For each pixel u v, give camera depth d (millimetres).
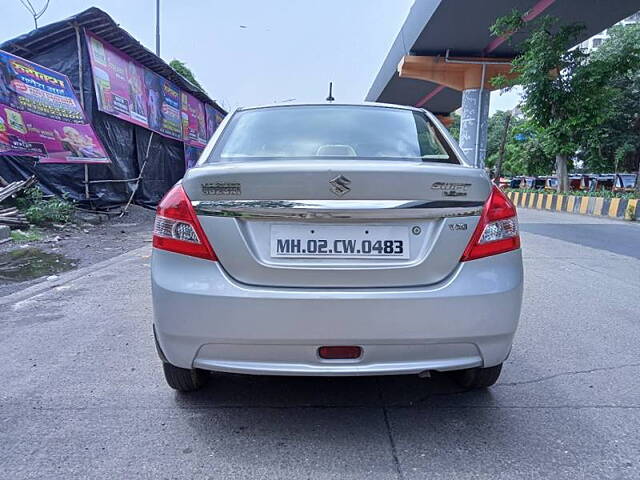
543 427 2402
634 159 30281
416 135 2891
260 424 2416
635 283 5480
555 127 17594
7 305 4430
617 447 2232
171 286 2105
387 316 2055
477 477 2018
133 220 11148
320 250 2098
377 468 2072
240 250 2090
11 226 8188
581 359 3264
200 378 2652
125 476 2008
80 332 3711
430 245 2117
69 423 2406
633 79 25969
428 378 2941
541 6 17359
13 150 8242
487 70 23328
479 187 2168
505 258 2197
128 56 12539
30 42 9984
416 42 21797
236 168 2100
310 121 2953
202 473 2031
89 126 10195
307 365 2113
